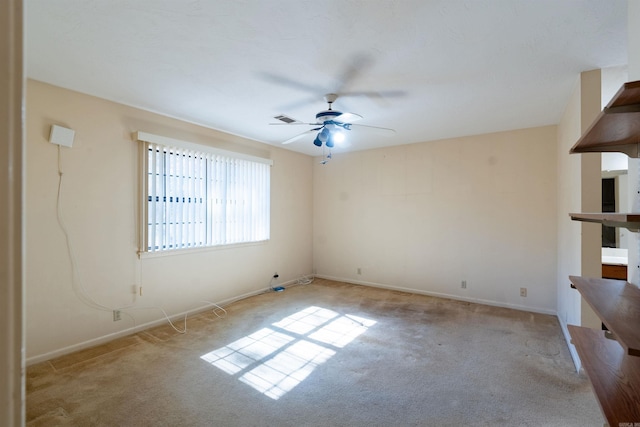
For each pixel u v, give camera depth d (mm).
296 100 3051
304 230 5695
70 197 2797
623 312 1041
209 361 2666
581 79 2443
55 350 2709
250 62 2305
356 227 5418
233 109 3316
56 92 2709
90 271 2930
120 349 2877
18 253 359
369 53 2172
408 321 3619
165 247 3500
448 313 3889
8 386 355
